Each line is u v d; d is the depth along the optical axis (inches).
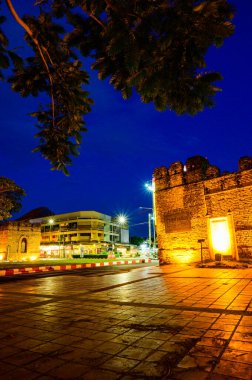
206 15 105.0
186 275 486.3
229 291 303.6
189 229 752.3
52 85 210.5
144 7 111.2
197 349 141.4
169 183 815.7
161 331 172.9
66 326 191.9
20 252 1895.9
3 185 983.6
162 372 117.6
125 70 146.0
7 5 154.6
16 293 357.4
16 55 127.0
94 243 2591.0
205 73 129.6
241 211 661.9
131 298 288.7
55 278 552.1
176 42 117.2
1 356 140.7
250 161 664.4
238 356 131.2
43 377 116.6
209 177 734.5
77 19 151.8
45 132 235.8
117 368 123.1
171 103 143.7
